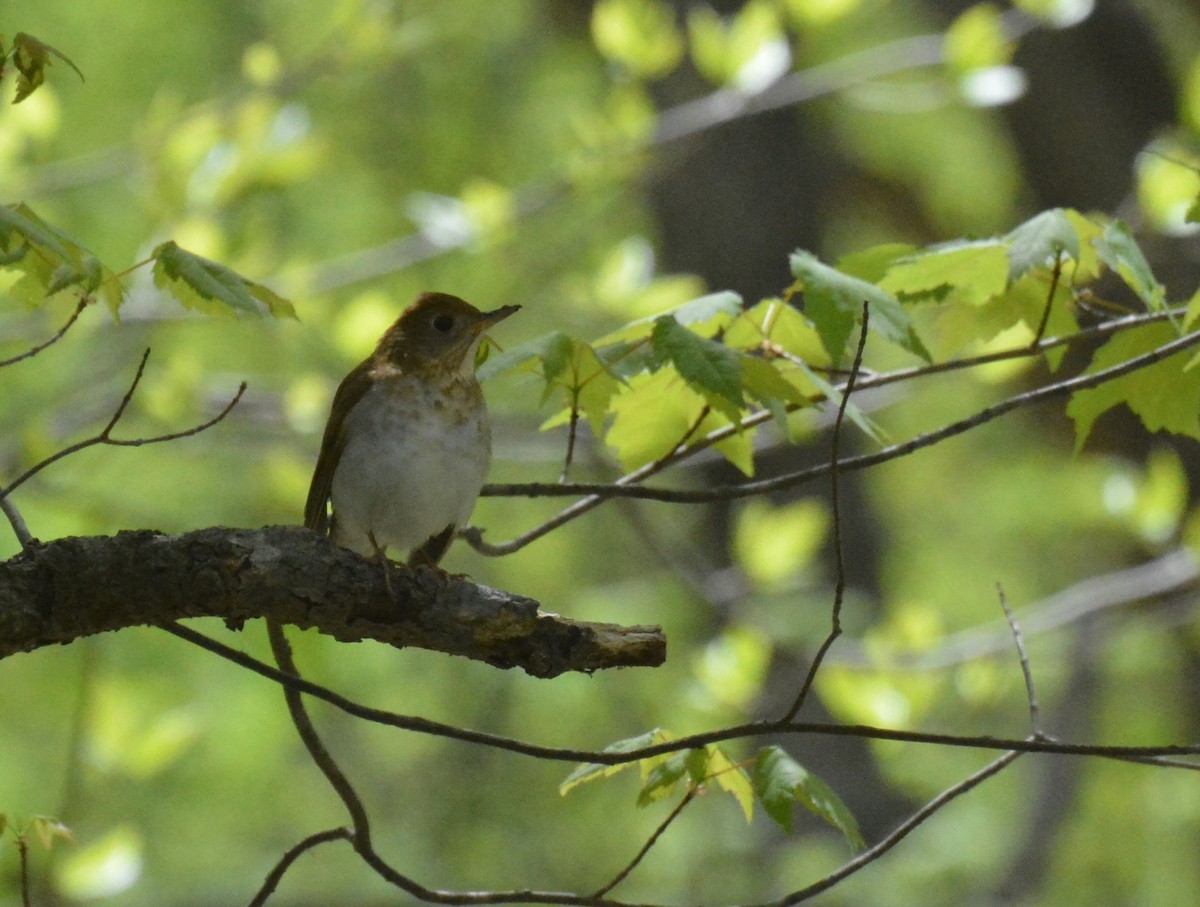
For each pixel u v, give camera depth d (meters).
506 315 6.73
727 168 17.20
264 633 10.84
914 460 22.77
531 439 12.77
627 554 20.06
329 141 11.62
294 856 5.21
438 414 6.67
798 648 13.45
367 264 12.14
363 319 10.41
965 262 5.75
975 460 22.77
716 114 11.51
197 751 15.50
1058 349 6.27
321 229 18.69
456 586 5.07
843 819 4.96
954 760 17.03
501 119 20.17
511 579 19.22
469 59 19.78
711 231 17.16
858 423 5.46
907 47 12.10
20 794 13.16
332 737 19.17
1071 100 14.07
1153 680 19.30
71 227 13.84
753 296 17.14
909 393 11.88
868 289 5.20
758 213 17.22
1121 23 13.89
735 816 16.25
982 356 6.07
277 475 11.09
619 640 5.20
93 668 9.41
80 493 11.73
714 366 4.89
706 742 4.87
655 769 5.16
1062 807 17.67
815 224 17.97
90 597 4.71
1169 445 13.50
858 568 17.19
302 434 11.54
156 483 14.49
